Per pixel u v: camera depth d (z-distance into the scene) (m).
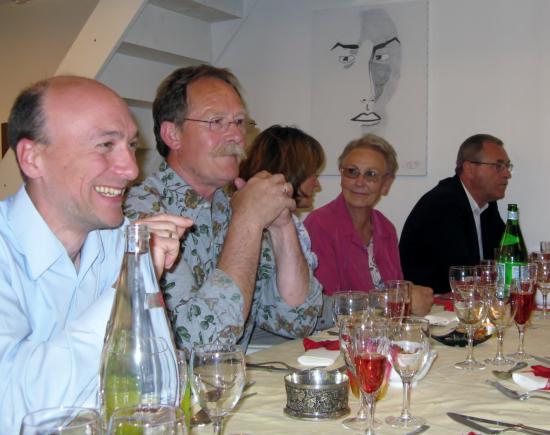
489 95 3.79
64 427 0.70
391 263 2.73
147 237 1.01
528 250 3.74
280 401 1.23
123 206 1.71
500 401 1.24
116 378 0.96
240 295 1.59
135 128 1.30
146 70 3.80
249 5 4.21
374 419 1.13
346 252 2.54
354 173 2.60
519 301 1.60
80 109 1.22
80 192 1.22
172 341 1.06
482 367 1.48
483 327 1.77
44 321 1.22
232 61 4.39
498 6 3.75
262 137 2.45
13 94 4.81
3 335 1.07
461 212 3.35
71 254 1.30
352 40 4.06
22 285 1.19
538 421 1.13
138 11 3.34
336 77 4.11
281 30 4.25
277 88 4.29
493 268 2.09
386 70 3.98
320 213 2.61
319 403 1.13
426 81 3.90
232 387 0.98
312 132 4.19
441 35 3.88
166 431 0.71
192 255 1.81
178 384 1.00
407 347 1.13
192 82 1.85
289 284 1.91
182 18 3.93
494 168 3.47
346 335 1.20
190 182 1.87
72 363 1.03
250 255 1.65
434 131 3.91
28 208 1.22
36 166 1.22
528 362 1.54
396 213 4.01
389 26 3.97
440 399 1.25
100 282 1.34
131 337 0.98
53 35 4.63
